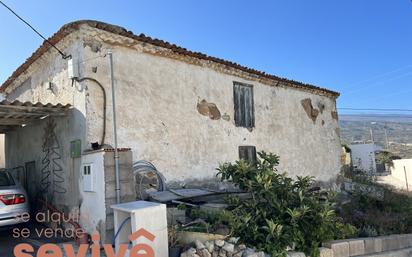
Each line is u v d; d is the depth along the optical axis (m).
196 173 9.26
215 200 8.38
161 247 5.49
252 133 11.17
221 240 5.98
